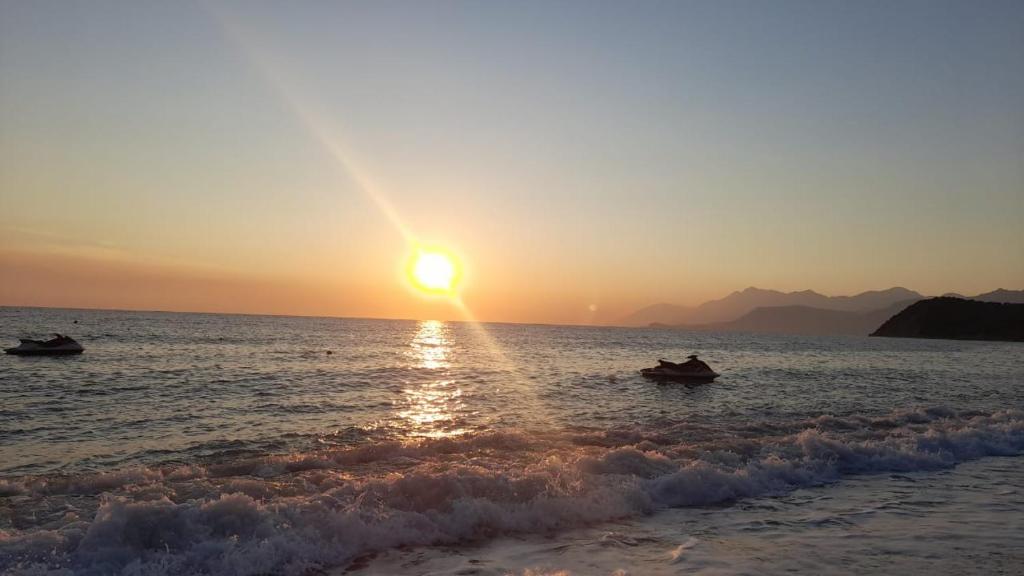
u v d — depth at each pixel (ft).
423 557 24.29
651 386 102.63
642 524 29.04
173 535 23.66
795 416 66.64
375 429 54.34
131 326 318.45
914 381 119.85
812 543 26.37
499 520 28.02
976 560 24.48
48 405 64.54
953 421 60.90
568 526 28.48
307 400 73.72
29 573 20.68
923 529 28.63
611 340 381.40
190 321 454.40
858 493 35.68
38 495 29.45
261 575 22.34
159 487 29.71
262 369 114.73
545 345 283.79
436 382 100.68
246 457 42.16
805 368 157.58
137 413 60.85
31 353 133.28
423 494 29.25
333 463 37.29
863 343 491.72
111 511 24.17
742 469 38.04
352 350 189.26
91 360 123.54
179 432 51.55
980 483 38.78
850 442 47.21
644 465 36.78
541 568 23.11
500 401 77.56
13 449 43.60
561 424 58.70
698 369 116.57
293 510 26.48
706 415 66.64
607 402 78.74
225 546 23.29
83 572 21.25
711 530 28.22
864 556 24.76
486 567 23.21
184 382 88.89
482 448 42.47
